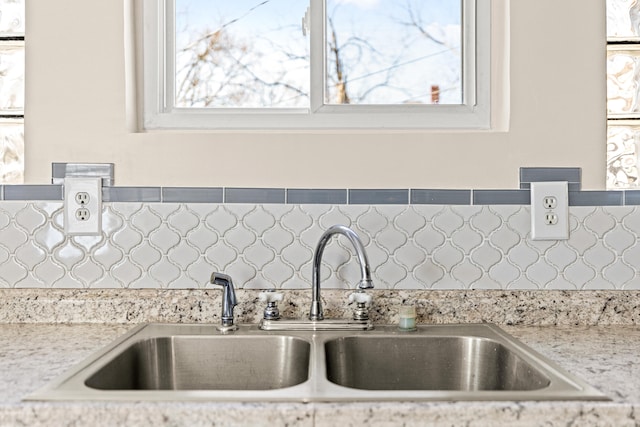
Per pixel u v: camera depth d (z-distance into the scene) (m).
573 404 0.80
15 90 1.44
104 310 1.38
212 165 1.42
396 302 1.38
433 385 1.25
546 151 1.43
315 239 1.42
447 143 1.42
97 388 0.96
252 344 1.25
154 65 1.52
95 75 1.43
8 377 0.92
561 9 1.43
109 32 1.43
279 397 0.83
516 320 1.38
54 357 1.06
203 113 1.53
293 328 1.29
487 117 1.52
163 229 1.42
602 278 1.42
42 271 1.42
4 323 1.37
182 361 1.24
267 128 1.52
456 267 1.42
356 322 1.30
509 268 1.42
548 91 1.43
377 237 1.42
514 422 0.79
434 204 1.42
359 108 1.53
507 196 1.42
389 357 1.26
